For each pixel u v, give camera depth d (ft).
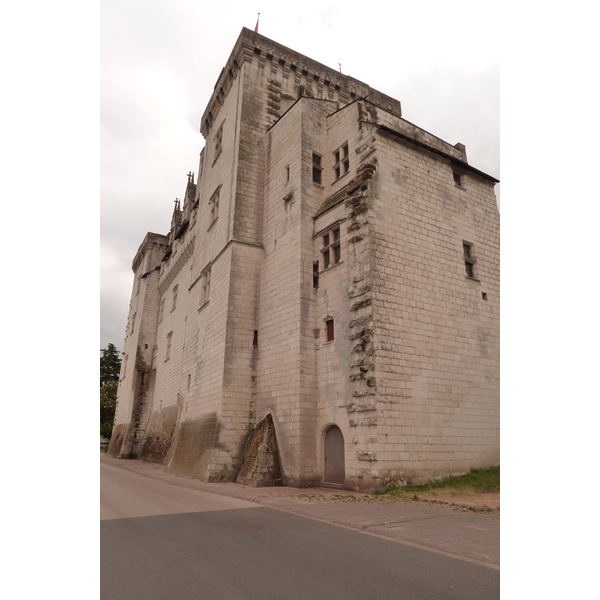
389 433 51.78
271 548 26.94
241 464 65.98
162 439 120.06
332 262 64.08
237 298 73.87
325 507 41.75
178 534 30.71
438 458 54.90
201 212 104.83
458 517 36.68
